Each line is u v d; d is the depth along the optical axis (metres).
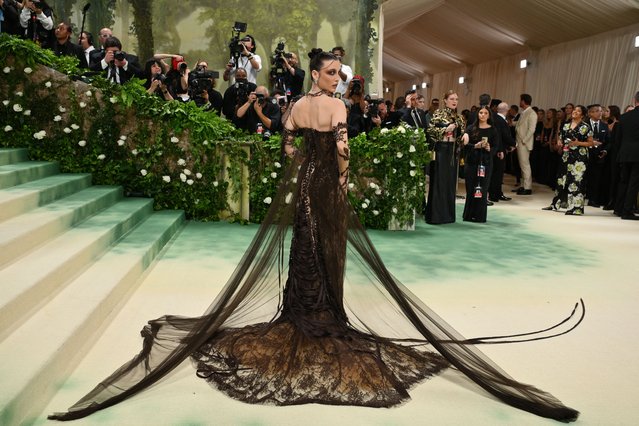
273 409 3.02
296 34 12.96
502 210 10.43
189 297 4.76
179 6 12.60
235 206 7.91
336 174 3.65
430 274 5.79
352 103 8.85
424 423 2.93
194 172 7.89
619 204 9.98
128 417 2.90
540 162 15.23
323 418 2.94
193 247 6.45
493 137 8.90
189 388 3.22
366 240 3.60
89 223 5.79
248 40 9.80
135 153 7.66
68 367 3.35
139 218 6.88
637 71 12.81
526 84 18.70
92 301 3.98
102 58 8.63
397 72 34.03
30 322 3.56
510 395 3.15
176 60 8.95
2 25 7.86
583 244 7.46
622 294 5.29
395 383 3.24
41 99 7.38
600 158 11.08
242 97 8.73
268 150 7.80
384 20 15.46
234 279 3.65
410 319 3.51
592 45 14.73
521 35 17.48
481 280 5.63
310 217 3.62
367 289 3.65
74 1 12.09
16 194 5.33
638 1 12.06
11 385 2.75
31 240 4.59
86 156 7.60
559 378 3.51
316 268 3.60
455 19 19.11
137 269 5.09
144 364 3.40
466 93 24.56
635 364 3.73
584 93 15.03
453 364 3.37
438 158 8.51
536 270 6.07
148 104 7.70
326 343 3.48
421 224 8.61
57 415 2.85
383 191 7.91
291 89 10.01
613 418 3.04
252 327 3.71
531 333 3.92
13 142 7.34
